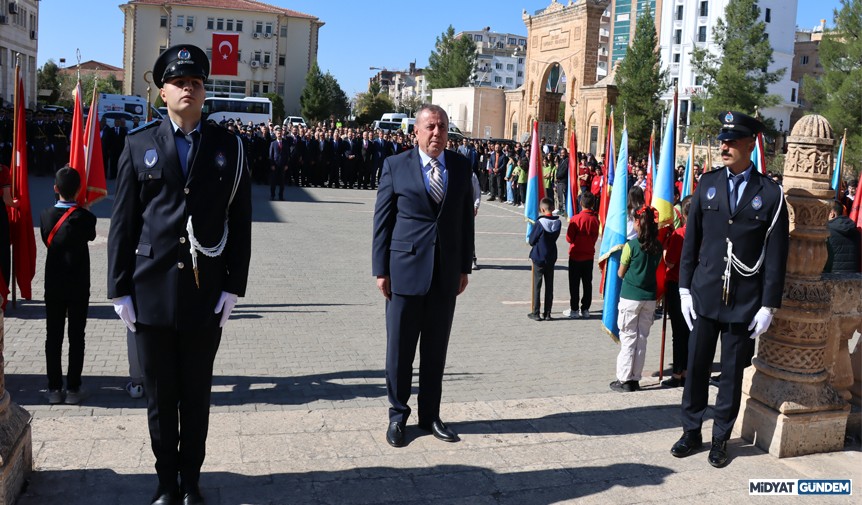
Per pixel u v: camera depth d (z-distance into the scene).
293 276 11.95
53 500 4.16
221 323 4.05
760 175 4.93
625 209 7.45
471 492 4.50
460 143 34.19
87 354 7.31
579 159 25.36
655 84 42.50
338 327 8.88
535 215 9.91
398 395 5.21
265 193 25.42
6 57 50.12
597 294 12.09
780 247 4.82
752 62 38.34
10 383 6.38
